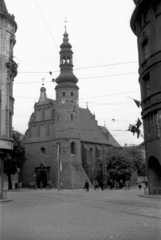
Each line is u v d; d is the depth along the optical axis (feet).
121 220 48.39
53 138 252.83
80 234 38.09
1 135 111.24
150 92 105.50
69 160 240.73
